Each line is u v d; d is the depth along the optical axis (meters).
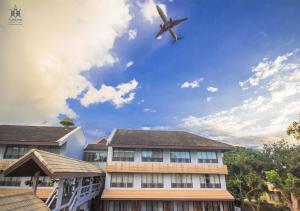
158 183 23.59
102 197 21.14
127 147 24.05
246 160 29.23
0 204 5.12
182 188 23.56
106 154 28.59
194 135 29.45
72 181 15.39
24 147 21.55
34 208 6.34
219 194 22.97
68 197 13.44
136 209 22.53
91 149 28.52
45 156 9.50
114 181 23.27
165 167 23.75
